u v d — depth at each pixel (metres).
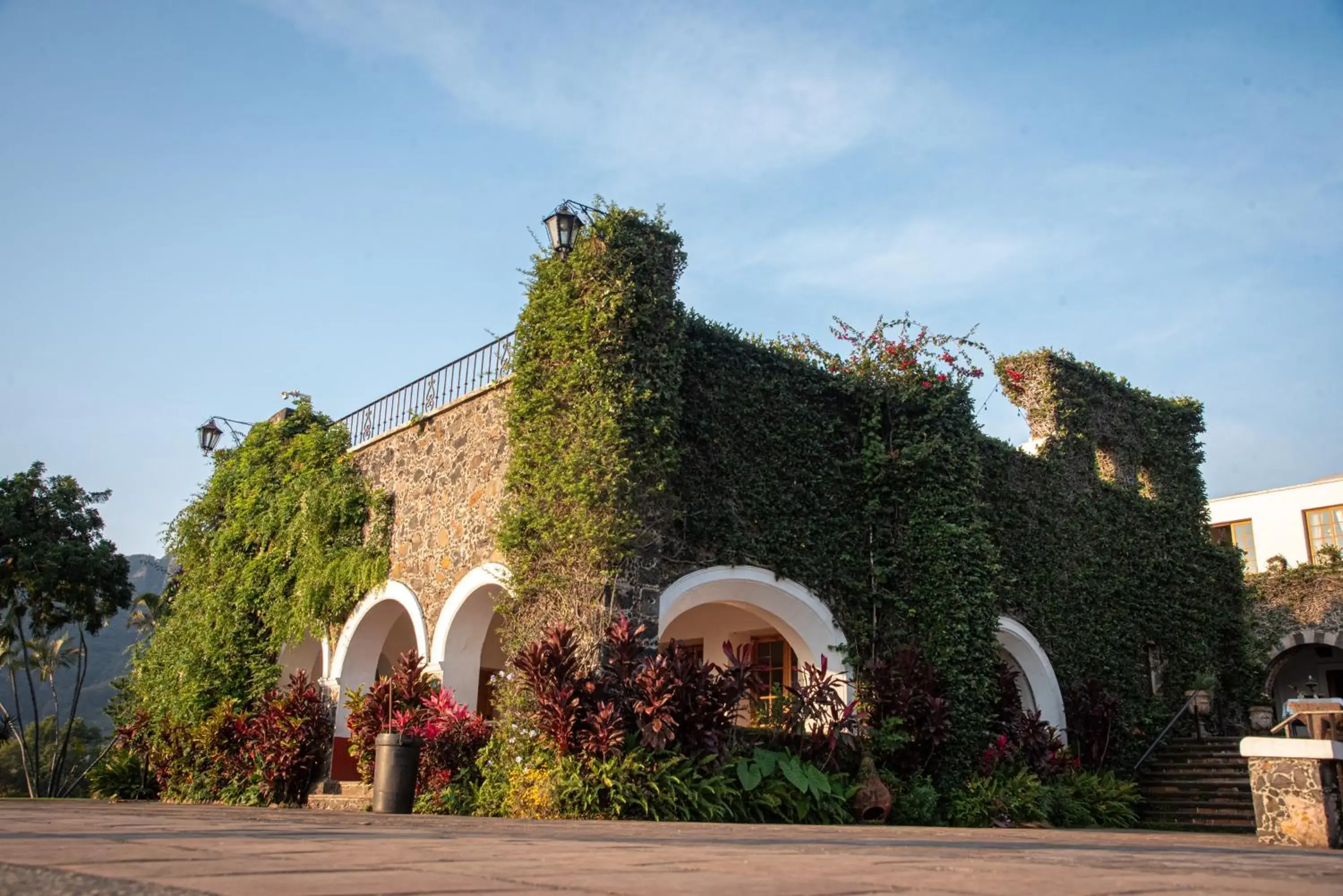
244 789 14.87
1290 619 23.44
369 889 1.95
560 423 11.62
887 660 13.34
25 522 24.91
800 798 10.98
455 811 10.83
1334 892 2.33
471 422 13.56
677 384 11.92
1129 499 18.48
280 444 18.25
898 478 14.03
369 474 15.66
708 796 10.16
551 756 10.07
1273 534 26.69
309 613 15.48
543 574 11.23
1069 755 14.83
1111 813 14.40
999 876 2.57
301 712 14.43
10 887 1.92
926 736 12.44
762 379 13.41
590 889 2.07
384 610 14.84
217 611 17.23
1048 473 17.22
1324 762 6.12
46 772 40.31
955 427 14.45
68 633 39.78
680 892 2.04
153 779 17.58
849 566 13.61
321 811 10.41
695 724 10.23
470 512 13.09
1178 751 16.73
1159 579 18.44
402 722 12.07
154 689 18.17
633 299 11.70
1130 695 17.12
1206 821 14.67
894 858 3.33
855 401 14.41
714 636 15.91
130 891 1.86
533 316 12.20
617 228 11.96
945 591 13.48
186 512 19.30
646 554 11.34
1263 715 18.25
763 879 2.38
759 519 12.83
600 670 10.51
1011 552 16.12
